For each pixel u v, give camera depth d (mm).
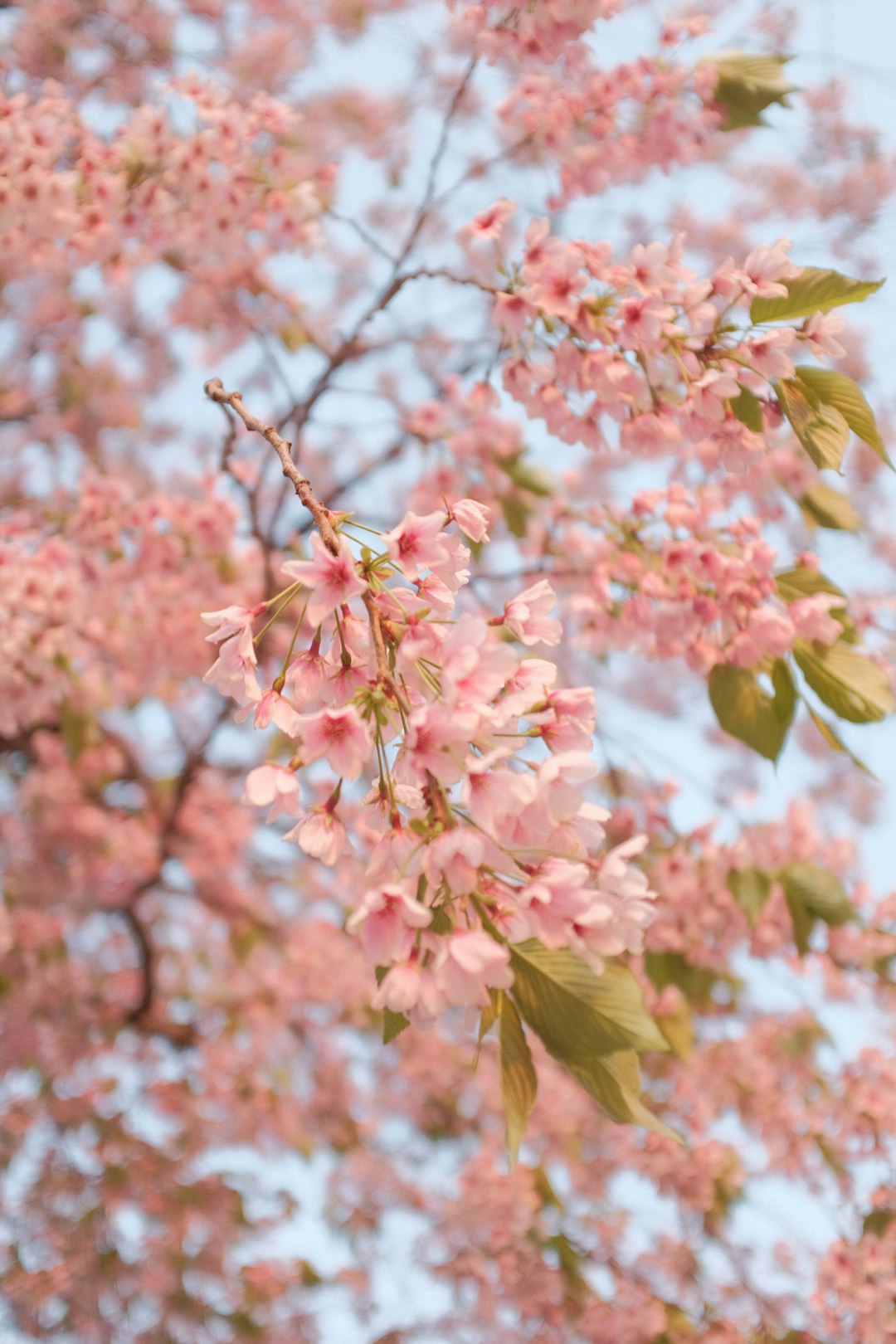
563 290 2445
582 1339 5434
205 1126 6352
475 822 1148
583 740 1301
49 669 3709
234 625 1400
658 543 3277
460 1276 5684
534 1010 1239
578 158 3387
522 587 4207
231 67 4797
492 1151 5934
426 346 5176
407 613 1341
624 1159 5719
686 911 3953
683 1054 4121
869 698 2555
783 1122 5004
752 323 2229
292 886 6637
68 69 4402
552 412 2629
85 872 5938
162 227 3385
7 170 3121
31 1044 5930
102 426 5633
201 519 4332
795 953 4523
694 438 2432
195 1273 5902
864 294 2148
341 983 6484
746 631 2723
